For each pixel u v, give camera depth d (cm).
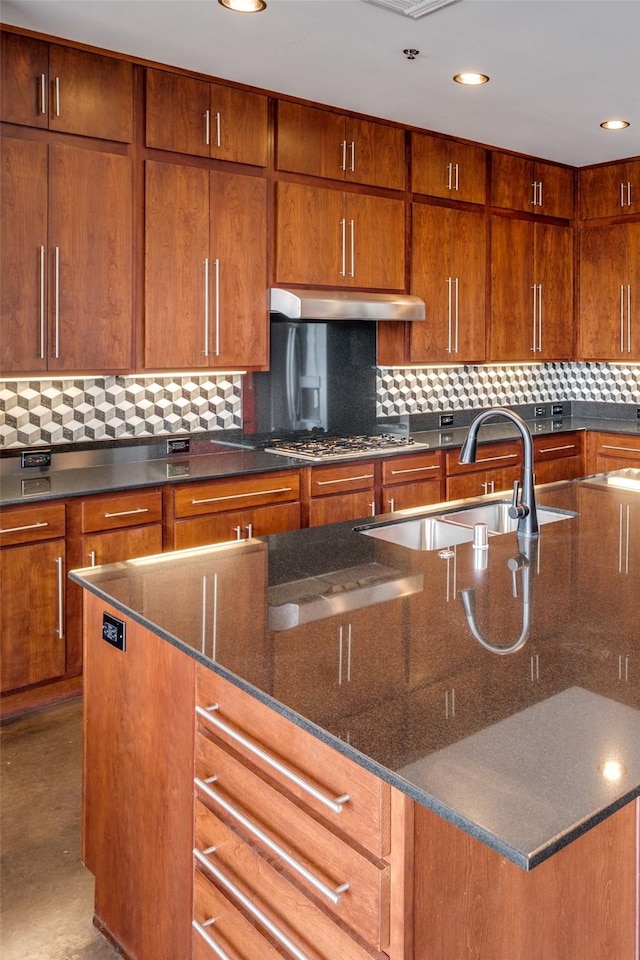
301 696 137
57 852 253
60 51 332
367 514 440
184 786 176
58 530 332
